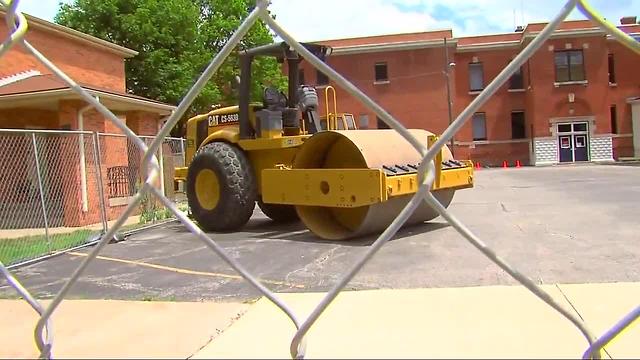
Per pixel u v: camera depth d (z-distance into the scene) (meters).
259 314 4.98
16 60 15.44
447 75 37.56
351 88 2.62
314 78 36.56
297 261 7.30
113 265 7.55
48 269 7.57
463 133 40.09
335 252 7.79
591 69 37.41
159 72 23.89
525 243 7.64
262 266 7.07
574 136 37.78
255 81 28.06
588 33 36.91
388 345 4.09
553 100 37.59
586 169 28.12
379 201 7.91
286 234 9.83
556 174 24.73
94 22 23.56
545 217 10.19
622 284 5.42
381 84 39.69
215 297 5.64
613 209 10.95
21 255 8.62
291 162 9.92
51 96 13.25
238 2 30.53
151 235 10.55
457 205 12.77
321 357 3.90
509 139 39.91
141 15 23.53
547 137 37.69
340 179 8.34
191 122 12.09
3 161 13.41
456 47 39.72
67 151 13.66
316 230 9.10
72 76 17.23
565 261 6.48
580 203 12.27
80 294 5.95
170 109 17.22
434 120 39.50
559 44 37.50
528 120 39.56
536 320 4.49
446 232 8.87
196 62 25.69
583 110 37.59
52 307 3.34
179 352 4.12
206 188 10.55
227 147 10.31
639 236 7.84
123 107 15.63
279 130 10.11
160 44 24.48
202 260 7.65
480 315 4.67
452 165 9.41
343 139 8.67
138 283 6.41
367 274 6.29
